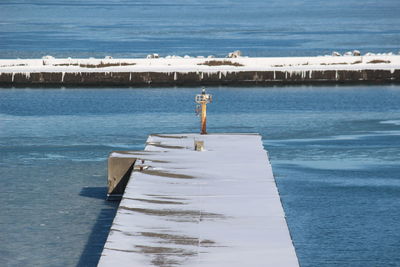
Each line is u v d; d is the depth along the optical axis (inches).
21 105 5689.0
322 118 5098.4
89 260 2669.8
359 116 5167.3
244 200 2507.4
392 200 3294.8
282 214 2381.9
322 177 3641.7
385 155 4035.4
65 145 4355.3
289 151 4143.7
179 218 2347.4
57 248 2768.2
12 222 3024.1
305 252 2758.4
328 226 2999.5
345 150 4151.1
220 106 5570.9
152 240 2186.3
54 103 5753.0
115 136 4608.8
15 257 2696.9
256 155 3070.9
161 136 3440.0
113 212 3110.2
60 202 3262.8
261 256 2084.2
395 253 2743.6
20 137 4584.2
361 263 2667.3
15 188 3489.2
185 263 2046.0
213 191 2603.3
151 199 2516.0
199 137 3417.8
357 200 3299.7
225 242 2174.0
